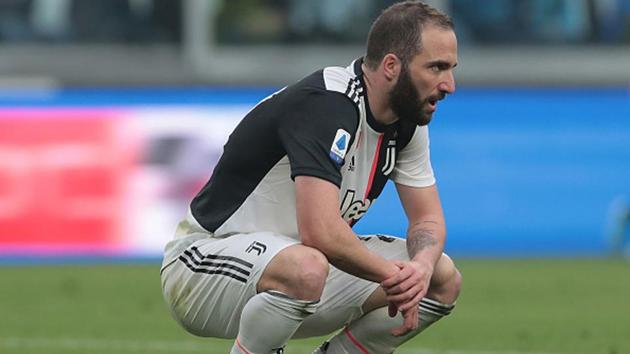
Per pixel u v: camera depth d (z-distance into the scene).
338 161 17.05
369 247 18.83
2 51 49.12
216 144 45.72
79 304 34.47
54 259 45.22
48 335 28.91
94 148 45.41
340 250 16.92
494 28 49.22
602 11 49.19
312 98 17.23
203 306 18.05
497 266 43.47
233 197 18.08
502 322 31.09
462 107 46.22
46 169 45.31
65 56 49.00
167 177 45.34
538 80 47.06
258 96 47.00
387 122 17.67
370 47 17.44
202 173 45.53
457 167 46.00
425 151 18.58
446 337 28.66
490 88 46.41
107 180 45.25
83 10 49.50
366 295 18.52
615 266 43.34
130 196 45.22
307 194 16.89
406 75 17.16
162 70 48.78
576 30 49.31
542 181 45.97
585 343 27.66
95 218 45.19
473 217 45.94
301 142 17.05
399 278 17.09
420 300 17.52
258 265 17.22
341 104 17.20
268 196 17.89
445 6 49.34
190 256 18.11
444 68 17.19
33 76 48.12
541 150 46.06
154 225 45.16
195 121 45.75
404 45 17.12
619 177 46.12
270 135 17.59
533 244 45.97
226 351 26.44
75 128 45.41
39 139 45.41
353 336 19.05
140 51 49.38
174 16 49.78
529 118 46.25
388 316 18.67
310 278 16.91
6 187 45.31
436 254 18.02
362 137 17.59
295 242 17.33
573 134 46.16
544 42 49.25
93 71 48.25
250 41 49.94
